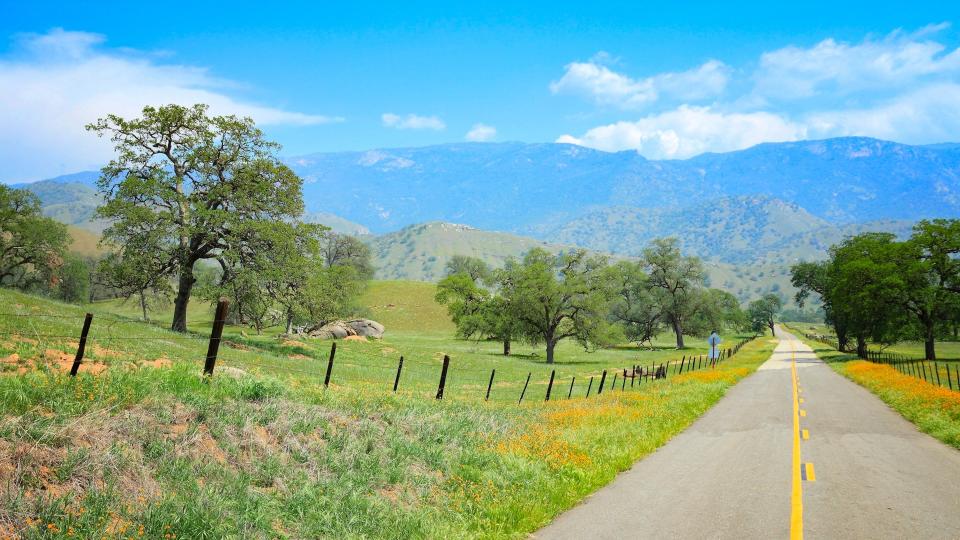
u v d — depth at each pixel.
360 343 50.91
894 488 10.55
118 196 35.78
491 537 8.07
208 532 6.55
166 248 36.78
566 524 8.66
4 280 72.19
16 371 12.33
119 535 6.02
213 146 38.94
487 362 51.69
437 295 78.06
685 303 96.06
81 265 90.38
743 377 41.78
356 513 7.96
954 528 8.25
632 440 14.62
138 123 36.75
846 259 74.69
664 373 43.12
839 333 88.06
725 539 7.81
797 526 8.32
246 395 10.86
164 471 7.45
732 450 14.40
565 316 66.69
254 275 36.50
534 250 71.19
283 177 39.72
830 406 24.23
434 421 13.36
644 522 8.63
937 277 61.88
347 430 10.66
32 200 67.06
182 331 36.72
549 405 23.23
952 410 19.41
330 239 129.38
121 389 9.09
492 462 11.39
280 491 8.12
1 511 5.85
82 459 6.95
